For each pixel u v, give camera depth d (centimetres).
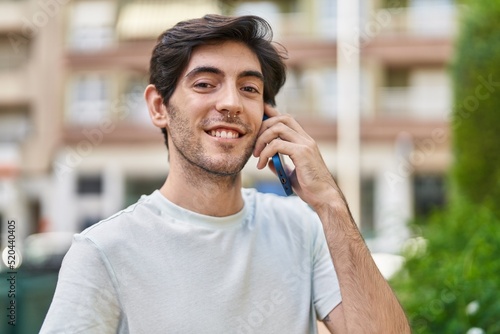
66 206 1794
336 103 1717
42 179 1808
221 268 146
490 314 264
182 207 151
